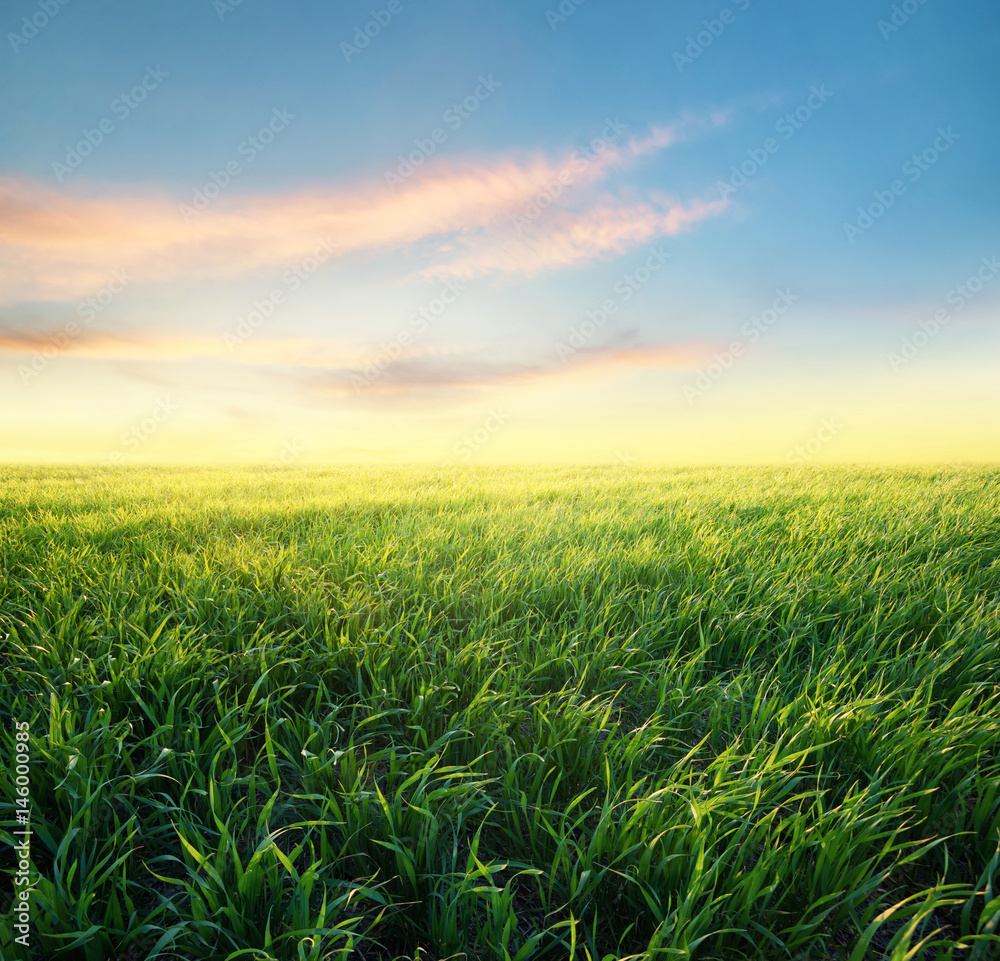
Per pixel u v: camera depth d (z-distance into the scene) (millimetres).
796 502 8891
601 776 2443
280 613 4008
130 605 4090
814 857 2092
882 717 2682
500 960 1660
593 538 6234
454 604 4145
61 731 2461
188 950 1659
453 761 2686
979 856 2076
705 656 3748
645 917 1859
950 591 4352
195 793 2369
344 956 1612
